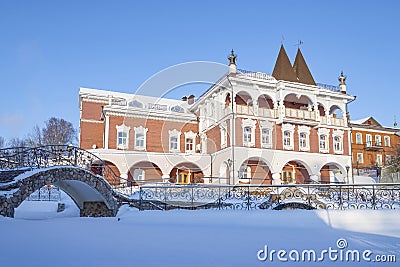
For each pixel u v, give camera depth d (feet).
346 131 98.07
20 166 39.86
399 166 97.60
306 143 92.22
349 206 47.83
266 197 49.21
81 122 98.78
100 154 81.30
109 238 21.71
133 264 14.40
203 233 25.25
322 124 94.79
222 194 54.54
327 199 50.93
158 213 39.24
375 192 53.16
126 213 43.19
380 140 136.26
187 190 53.31
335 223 31.24
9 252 16.33
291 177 92.17
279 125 89.30
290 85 90.07
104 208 42.91
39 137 159.02
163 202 49.16
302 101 98.27
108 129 89.15
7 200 30.37
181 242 20.56
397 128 139.95
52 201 48.73
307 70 110.11
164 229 27.50
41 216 39.01
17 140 162.40
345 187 53.31
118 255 16.20
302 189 50.60
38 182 33.99
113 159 82.28
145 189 54.80
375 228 28.07
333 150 95.20
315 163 91.76
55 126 157.99
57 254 16.10
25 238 20.59
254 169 85.15
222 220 34.01
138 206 47.42
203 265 14.47
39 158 38.63
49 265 13.98
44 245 18.38
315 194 50.16
